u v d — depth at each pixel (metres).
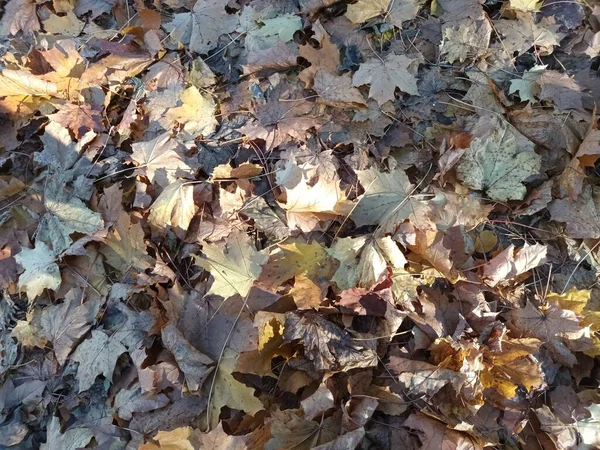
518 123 1.09
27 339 1.01
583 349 0.95
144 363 0.96
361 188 1.06
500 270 0.98
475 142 1.05
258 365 0.93
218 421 0.93
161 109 1.14
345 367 0.92
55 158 1.10
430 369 0.91
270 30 1.18
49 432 0.96
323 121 1.11
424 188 1.05
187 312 0.99
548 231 1.04
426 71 1.15
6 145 1.13
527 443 0.92
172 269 1.03
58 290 1.04
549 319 0.96
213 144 1.11
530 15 1.16
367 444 0.92
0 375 1.01
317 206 1.01
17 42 1.21
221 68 1.18
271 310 0.97
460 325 0.94
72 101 1.14
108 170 1.09
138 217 1.05
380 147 1.09
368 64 1.12
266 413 0.93
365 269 0.96
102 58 1.19
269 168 1.08
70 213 1.06
